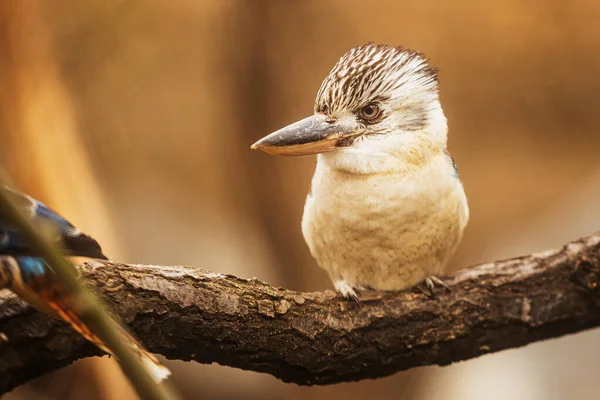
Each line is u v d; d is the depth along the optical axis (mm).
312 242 6539
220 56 12312
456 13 13859
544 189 15141
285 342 5418
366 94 6199
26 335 4688
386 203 6105
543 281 6125
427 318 5973
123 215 14508
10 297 4660
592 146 15398
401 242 6176
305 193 11805
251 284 5301
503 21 14125
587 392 12703
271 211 11953
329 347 5656
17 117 8719
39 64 8984
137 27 13828
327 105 6324
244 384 12320
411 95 6195
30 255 4266
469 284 6125
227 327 5086
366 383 12047
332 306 5738
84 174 9391
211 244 14117
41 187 8836
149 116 14617
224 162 12445
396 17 13352
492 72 14523
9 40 8656
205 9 13750
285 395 12211
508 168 15117
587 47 14477
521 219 14969
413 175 6125
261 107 11758
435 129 6258
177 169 15195
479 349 6133
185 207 14898
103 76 13641
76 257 4680
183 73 14523
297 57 11750
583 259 6055
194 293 4949
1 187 2646
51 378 8617
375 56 6383
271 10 11555
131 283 4746
